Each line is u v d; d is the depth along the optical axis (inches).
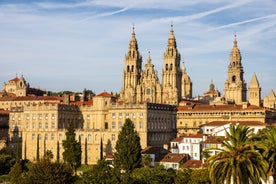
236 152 3850.9
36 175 6112.2
